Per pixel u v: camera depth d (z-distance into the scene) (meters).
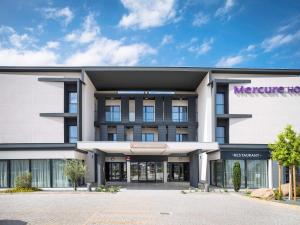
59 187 24.94
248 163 25.70
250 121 27.38
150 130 35.41
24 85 27.44
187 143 24.75
